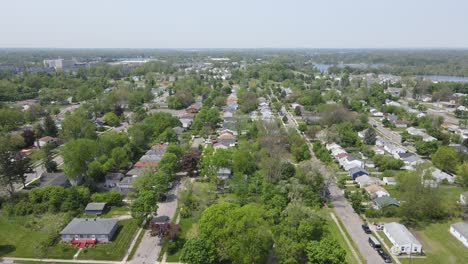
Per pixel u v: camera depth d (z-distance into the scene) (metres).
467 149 100.56
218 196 73.50
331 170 79.94
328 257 46.41
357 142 110.19
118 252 53.75
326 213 66.81
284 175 76.81
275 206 63.00
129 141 99.06
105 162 83.56
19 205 65.75
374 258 52.66
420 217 65.06
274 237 52.00
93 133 100.62
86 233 56.34
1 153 70.25
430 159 97.31
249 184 73.25
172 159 81.81
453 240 57.97
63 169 80.69
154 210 62.19
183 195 68.19
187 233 58.84
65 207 65.56
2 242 56.38
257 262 47.84
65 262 51.38
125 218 64.75
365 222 63.50
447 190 77.19
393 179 80.94
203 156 89.56
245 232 47.53
